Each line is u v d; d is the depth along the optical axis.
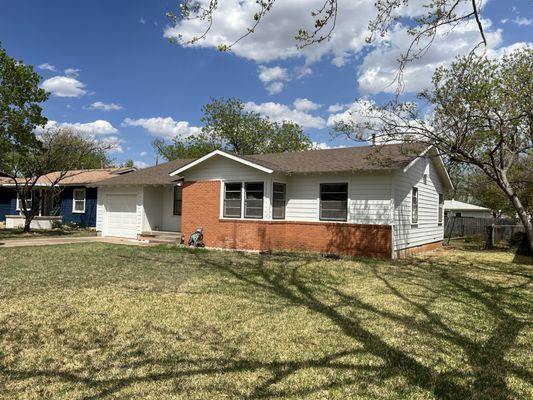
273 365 4.31
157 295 7.26
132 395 3.58
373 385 3.87
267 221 14.27
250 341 5.03
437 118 10.16
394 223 13.13
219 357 4.50
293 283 8.74
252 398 3.57
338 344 4.97
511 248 18.84
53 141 23.23
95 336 5.09
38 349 4.63
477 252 16.86
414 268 11.32
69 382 3.83
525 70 10.20
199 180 15.99
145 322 5.68
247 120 41.62
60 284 8.02
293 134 42.53
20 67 19.44
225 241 15.17
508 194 9.11
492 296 7.92
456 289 8.53
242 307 6.61
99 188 20.30
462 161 10.00
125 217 18.86
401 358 4.58
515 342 5.21
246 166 14.77
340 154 16.14
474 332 5.61
